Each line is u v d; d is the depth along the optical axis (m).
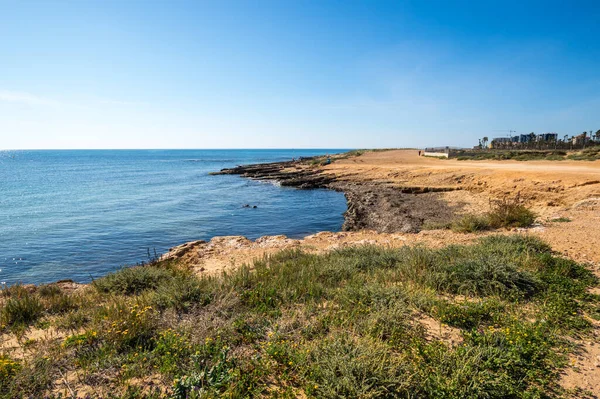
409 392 3.70
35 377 3.94
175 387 3.66
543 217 13.55
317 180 41.38
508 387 3.69
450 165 40.84
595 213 12.81
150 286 7.78
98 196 32.69
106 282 7.89
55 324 5.54
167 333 4.84
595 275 6.88
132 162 115.19
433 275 7.04
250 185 42.56
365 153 97.00
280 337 4.82
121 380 3.96
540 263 7.41
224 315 5.54
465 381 3.80
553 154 46.41
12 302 6.18
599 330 4.88
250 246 12.76
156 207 26.56
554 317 5.20
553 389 3.75
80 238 17.25
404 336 4.82
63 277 12.13
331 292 6.43
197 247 12.83
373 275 7.50
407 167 41.69
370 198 26.64
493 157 48.69
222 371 4.00
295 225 20.48
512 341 4.54
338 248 10.74
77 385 3.91
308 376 3.96
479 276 6.64
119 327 4.94
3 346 4.91
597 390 3.69
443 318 5.30
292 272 7.89
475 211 18.98
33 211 24.70
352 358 4.11
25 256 14.39
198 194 34.28
